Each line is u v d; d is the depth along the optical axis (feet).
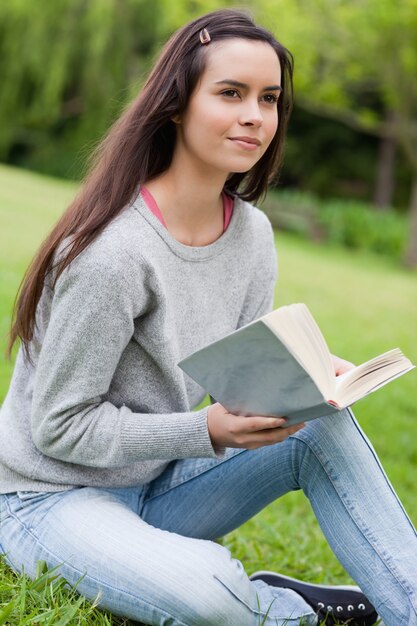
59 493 9.48
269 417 8.30
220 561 8.72
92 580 8.90
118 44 91.86
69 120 102.06
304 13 58.59
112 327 8.75
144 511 10.18
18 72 92.53
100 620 8.96
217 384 8.20
